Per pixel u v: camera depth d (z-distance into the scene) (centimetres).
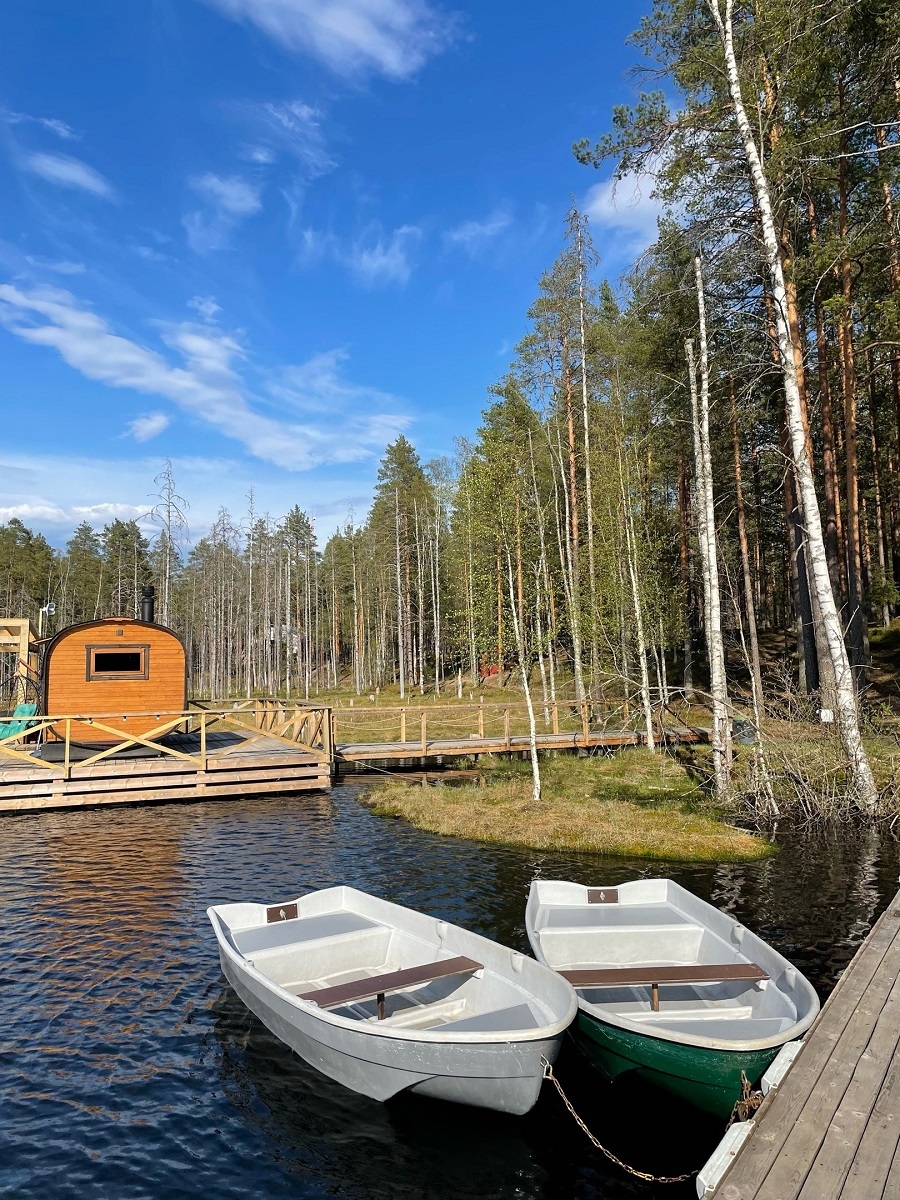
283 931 717
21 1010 670
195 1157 481
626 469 2167
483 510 1574
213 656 5431
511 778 1766
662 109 1470
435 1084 496
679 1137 503
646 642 2114
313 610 6450
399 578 4069
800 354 1792
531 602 1791
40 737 1758
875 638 2661
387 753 1917
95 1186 455
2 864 1128
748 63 1414
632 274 1580
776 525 3073
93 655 1770
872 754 1480
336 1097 545
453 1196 447
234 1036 628
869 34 1538
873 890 967
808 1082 396
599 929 691
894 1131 350
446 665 4697
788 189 1535
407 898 973
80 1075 572
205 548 5916
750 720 1480
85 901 962
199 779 1609
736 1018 578
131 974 744
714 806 1423
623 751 1977
